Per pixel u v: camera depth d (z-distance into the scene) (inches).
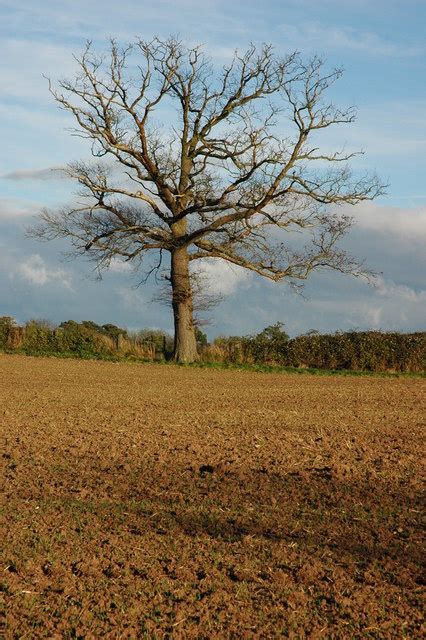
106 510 314.5
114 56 1280.8
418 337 1315.2
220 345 1432.1
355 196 1337.4
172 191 1386.6
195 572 245.6
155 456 429.7
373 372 1261.1
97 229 1395.2
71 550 263.6
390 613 218.2
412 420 613.6
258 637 203.0
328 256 1363.2
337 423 585.9
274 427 556.1
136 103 1290.6
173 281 1389.0
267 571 247.0
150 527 292.7
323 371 1258.0
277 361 1362.0
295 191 1309.1
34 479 369.7
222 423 572.4
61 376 1002.1
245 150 1302.9
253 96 1321.4
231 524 299.0
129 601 223.0
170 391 841.5
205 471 396.5
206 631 205.9
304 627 209.2
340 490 356.8
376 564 256.1
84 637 202.2
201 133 1364.4
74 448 449.7
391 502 335.9
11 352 1416.1
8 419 574.2
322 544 276.2
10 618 211.2
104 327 1689.2
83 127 1305.4
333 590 233.0
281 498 340.2
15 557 255.9
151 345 1481.3
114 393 798.5
